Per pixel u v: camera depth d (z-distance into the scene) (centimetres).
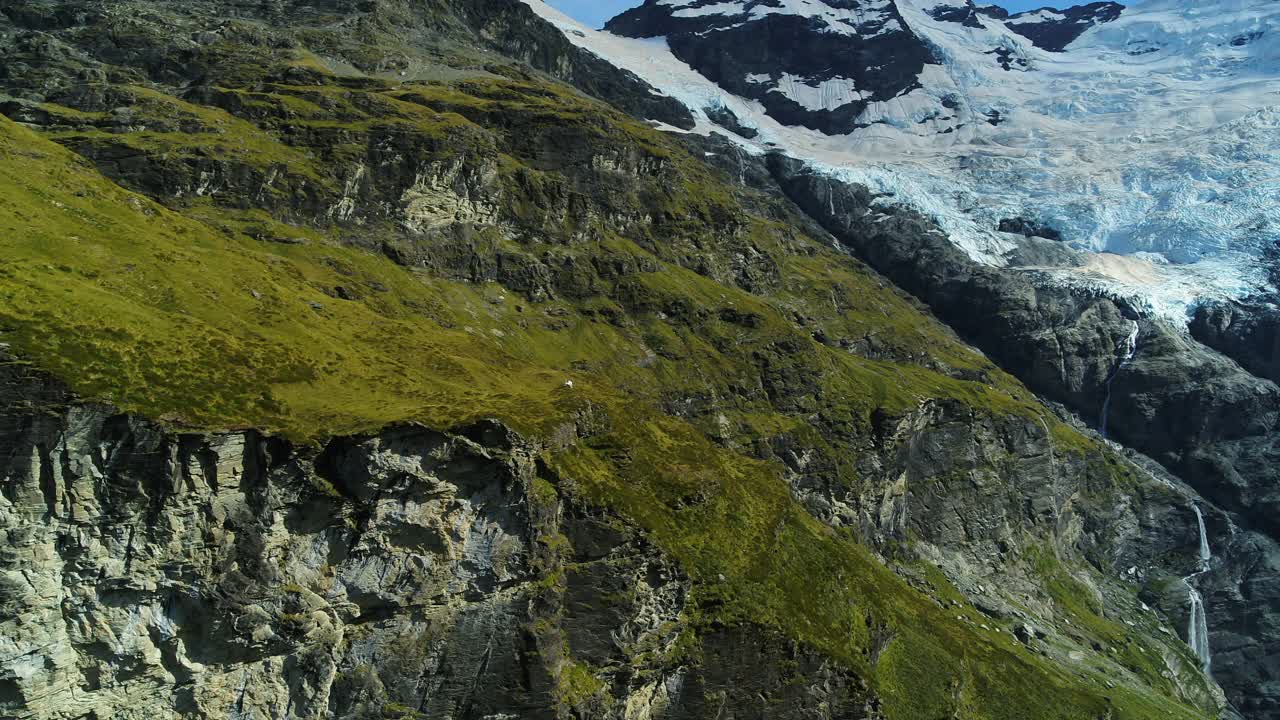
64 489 11738
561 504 16012
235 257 19588
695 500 19238
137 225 18388
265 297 17925
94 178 19425
